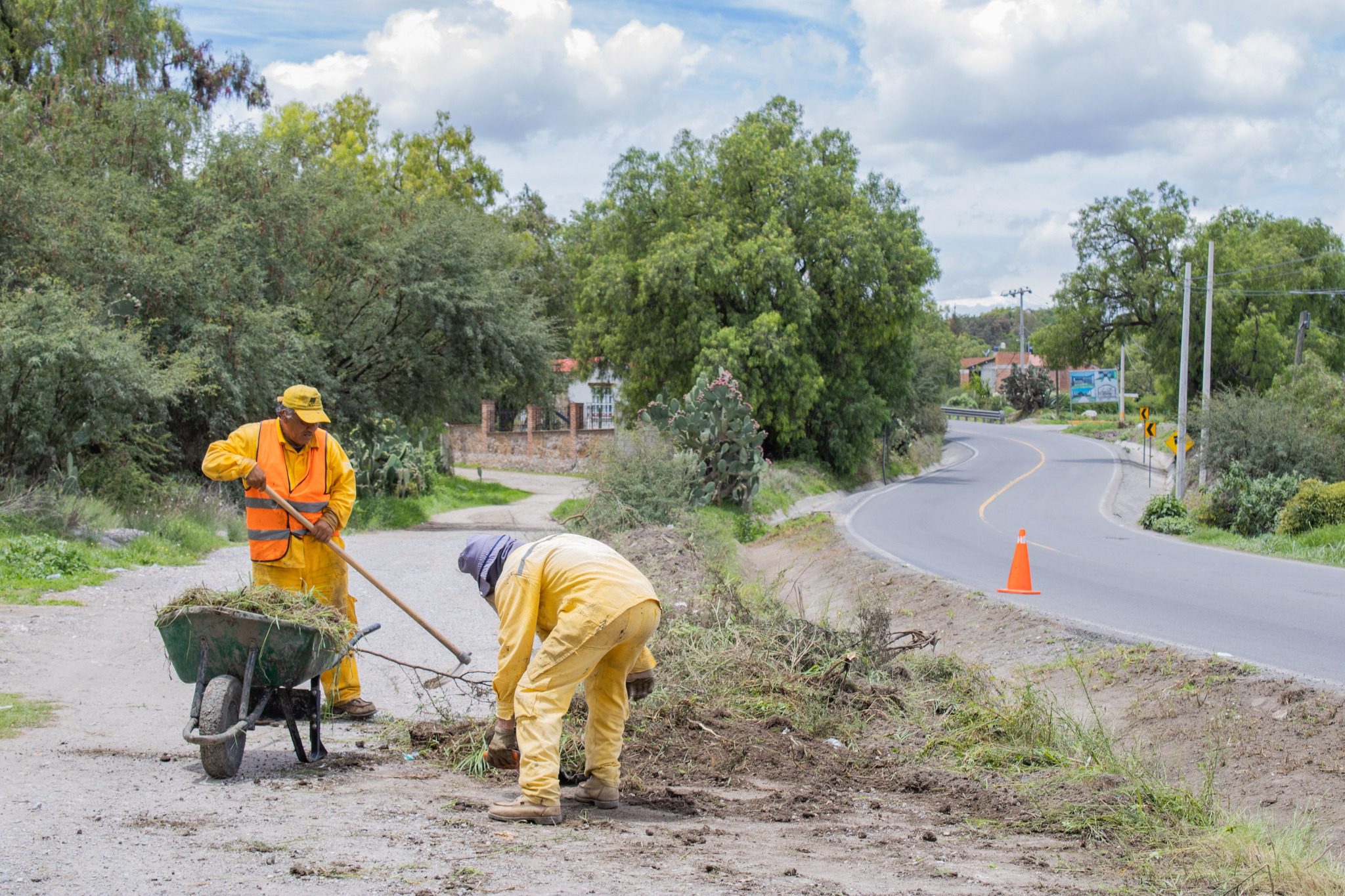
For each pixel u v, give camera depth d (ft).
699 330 123.13
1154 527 90.02
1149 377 342.03
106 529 52.65
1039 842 17.97
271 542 21.49
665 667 26.84
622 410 141.28
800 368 124.57
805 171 131.03
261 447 21.58
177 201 77.36
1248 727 26.40
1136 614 41.73
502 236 108.58
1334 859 18.35
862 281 131.44
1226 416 95.81
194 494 64.90
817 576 61.16
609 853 14.55
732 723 24.45
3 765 17.49
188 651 18.17
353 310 95.55
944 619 44.96
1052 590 49.08
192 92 115.03
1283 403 97.30
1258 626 39.09
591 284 127.24
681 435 85.46
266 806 15.96
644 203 129.70
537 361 104.01
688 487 72.49
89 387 55.67
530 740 16.33
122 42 103.09
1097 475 152.97
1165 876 16.16
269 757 19.80
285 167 85.15
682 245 122.93
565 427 175.73
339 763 19.53
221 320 71.92
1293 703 26.86
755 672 27.40
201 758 17.51
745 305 128.36
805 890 13.28
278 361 74.64
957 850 16.75
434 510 97.19
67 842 13.48
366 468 89.45
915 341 212.64
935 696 28.37
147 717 22.35
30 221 63.31
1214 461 96.58
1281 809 21.93
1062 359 200.54
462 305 92.63
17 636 29.96
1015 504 111.04
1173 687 30.14
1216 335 169.07
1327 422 95.35
